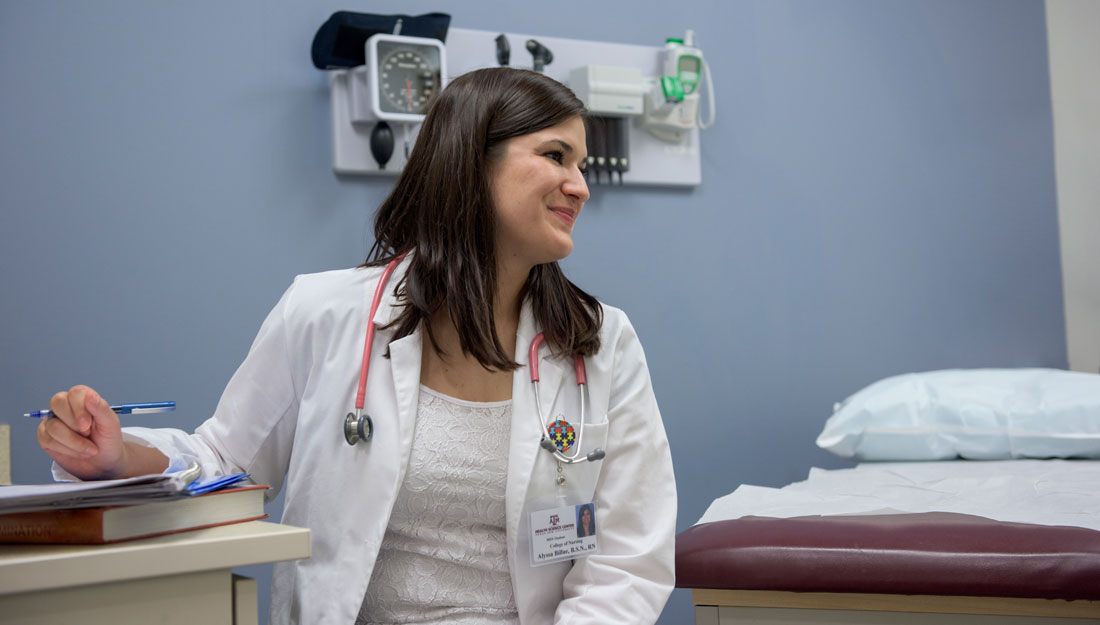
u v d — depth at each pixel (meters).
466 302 1.08
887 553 1.24
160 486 0.73
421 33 2.11
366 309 1.14
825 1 2.78
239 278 2.03
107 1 1.94
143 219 1.95
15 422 1.82
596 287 2.41
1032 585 1.16
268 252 2.06
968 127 2.97
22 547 0.73
